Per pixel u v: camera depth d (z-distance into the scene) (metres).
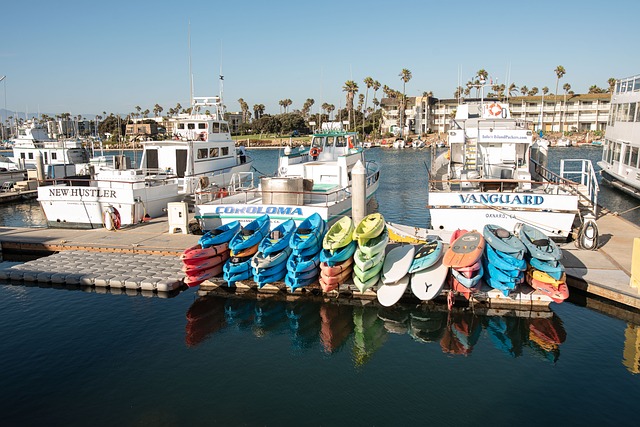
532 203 16.83
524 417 8.95
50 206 21.77
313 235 14.81
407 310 13.69
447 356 11.27
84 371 10.52
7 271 15.59
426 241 15.78
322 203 18.41
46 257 17.16
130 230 20.56
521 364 10.80
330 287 13.55
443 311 13.52
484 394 9.70
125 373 10.48
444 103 110.25
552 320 12.77
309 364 10.97
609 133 34.09
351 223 15.43
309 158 26.22
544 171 23.34
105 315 13.26
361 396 9.70
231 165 29.95
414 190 36.47
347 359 11.20
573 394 9.61
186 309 13.75
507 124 23.39
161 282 14.63
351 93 103.62
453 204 17.39
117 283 14.84
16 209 31.11
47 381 10.12
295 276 13.68
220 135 29.19
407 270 13.77
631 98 28.95
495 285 13.28
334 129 27.69
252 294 14.72
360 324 13.02
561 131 102.88
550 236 16.97
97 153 67.25
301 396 9.71
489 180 17.30
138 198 21.52
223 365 10.91
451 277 13.67
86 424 8.80
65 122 61.75
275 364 10.97
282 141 104.62
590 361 10.79
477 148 20.50
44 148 38.47
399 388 9.98
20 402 9.40
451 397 9.62
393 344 11.90
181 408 9.27
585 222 16.27
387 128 115.25
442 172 24.02
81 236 19.64
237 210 17.58
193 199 24.25
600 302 13.21
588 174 22.20
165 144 26.14
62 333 12.23
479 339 12.02
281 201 17.83
